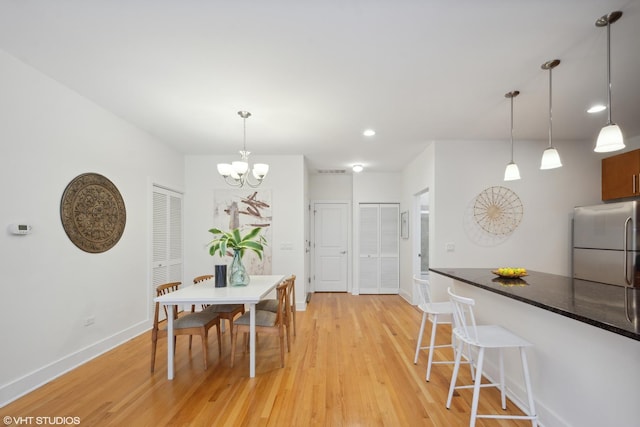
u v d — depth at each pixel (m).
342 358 3.00
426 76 2.47
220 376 2.63
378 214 6.36
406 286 5.80
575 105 3.03
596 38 1.98
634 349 1.38
